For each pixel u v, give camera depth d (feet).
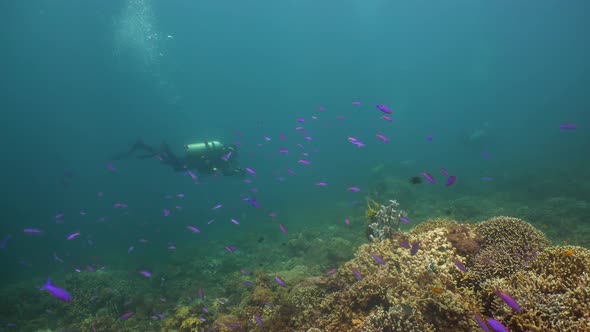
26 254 57.21
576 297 10.02
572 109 173.06
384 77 349.41
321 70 336.49
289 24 270.67
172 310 27.84
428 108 346.95
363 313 14.26
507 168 70.59
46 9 139.54
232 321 19.16
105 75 253.85
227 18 242.17
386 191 52.01
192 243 51.16
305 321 16.49
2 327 27.91
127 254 49.47
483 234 16.37
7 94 264.72
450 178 15.72
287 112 379.76
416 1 269.03
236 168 36.94
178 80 330.75
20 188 248.11
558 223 30.91
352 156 139.54
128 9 158.20
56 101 294.25
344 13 271.69
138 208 94.32
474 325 10.32
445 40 361.10
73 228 75.46
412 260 15.07
